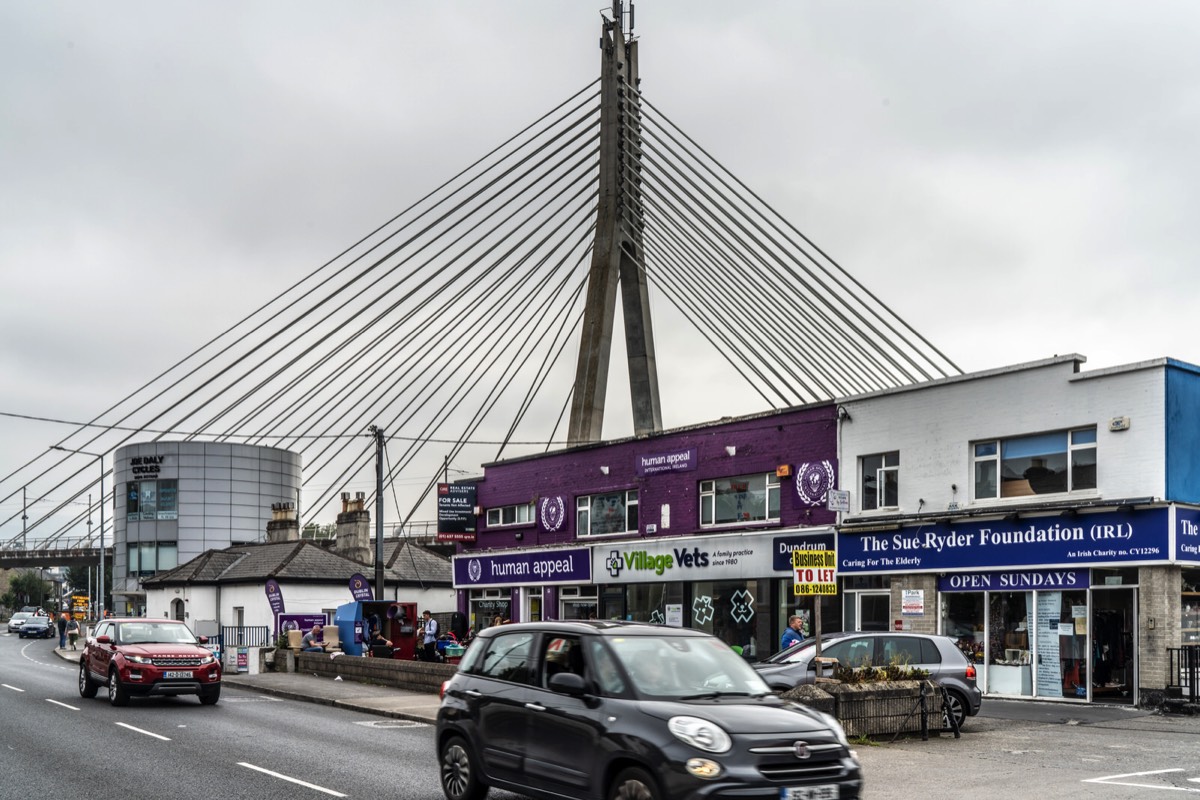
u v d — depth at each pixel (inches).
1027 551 919.7
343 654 1190.9
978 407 981.8
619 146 1784.0
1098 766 554.6
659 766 341.7
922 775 526.0
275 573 1785.2
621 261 1738.4
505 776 408.8
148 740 646.5
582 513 1421.0
